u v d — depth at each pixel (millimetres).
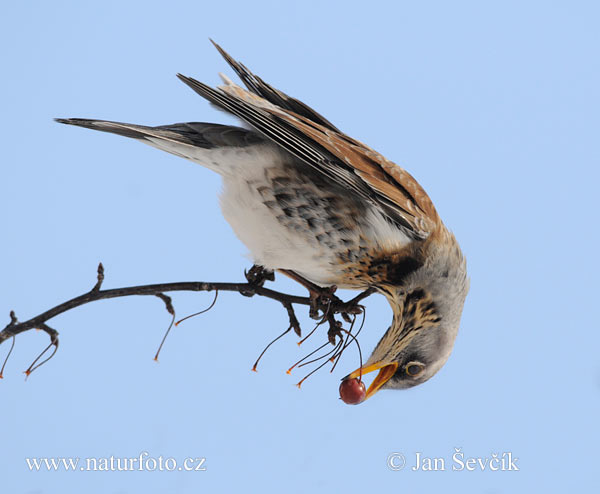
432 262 9742
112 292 8562
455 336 10398
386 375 10445
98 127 9422
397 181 9789
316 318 9648
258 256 10000
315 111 10469
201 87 8891
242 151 9688
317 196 9562
